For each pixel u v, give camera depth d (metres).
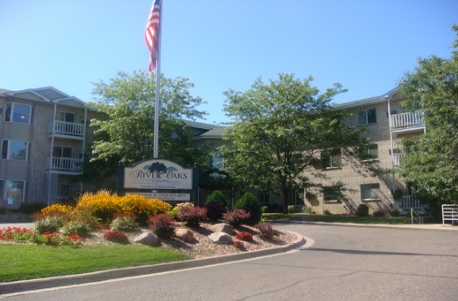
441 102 20.55
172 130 28.56
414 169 21.45
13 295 7.09
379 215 28.50
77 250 9.92
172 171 16.19
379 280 8.03
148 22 17.39
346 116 27.38
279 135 25.30
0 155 29.75
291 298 6.76
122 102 27.50
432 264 9.76
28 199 30.52
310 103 26.89
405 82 22.59
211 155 29.83
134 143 28.62
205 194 34.56
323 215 29.62
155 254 10.28
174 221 14.01
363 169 30.25
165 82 28.92
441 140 20.22
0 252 9.10
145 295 7.08
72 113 33.31
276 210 35.53
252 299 6.75
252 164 27.70
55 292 7.34
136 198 13.95
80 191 31.95
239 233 13.52
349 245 13.77
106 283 8.14
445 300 6.49
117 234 11.49
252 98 27.91
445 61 21.17
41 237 10.52
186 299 6.80
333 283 7.83
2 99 30.25
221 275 8.91
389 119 28.05
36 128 31.45
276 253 12.45
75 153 33.31
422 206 26.47
